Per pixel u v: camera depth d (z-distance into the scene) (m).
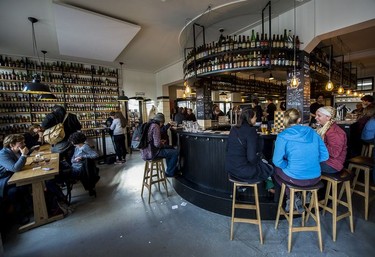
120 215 2.36
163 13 3.22
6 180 2.17
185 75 3.98
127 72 7.05
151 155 2.74
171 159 3.01
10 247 1.82
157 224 2.14
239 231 1.97
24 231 2.06
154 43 4.58
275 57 3.03
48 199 2.31
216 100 7.97
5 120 4.84
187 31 3.90
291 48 3.00
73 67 5.78
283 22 3.36
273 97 8.92
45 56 5.26
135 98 6.57
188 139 2.87
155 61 6.11
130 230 2.04
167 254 1.67
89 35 3.64
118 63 6.24
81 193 3.06
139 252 1.71
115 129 4.91
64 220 2.27
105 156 5.08
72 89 5.81
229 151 1.93
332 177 1.78
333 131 1.87
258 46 2.91
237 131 1.89
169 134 5.91
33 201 2.13
